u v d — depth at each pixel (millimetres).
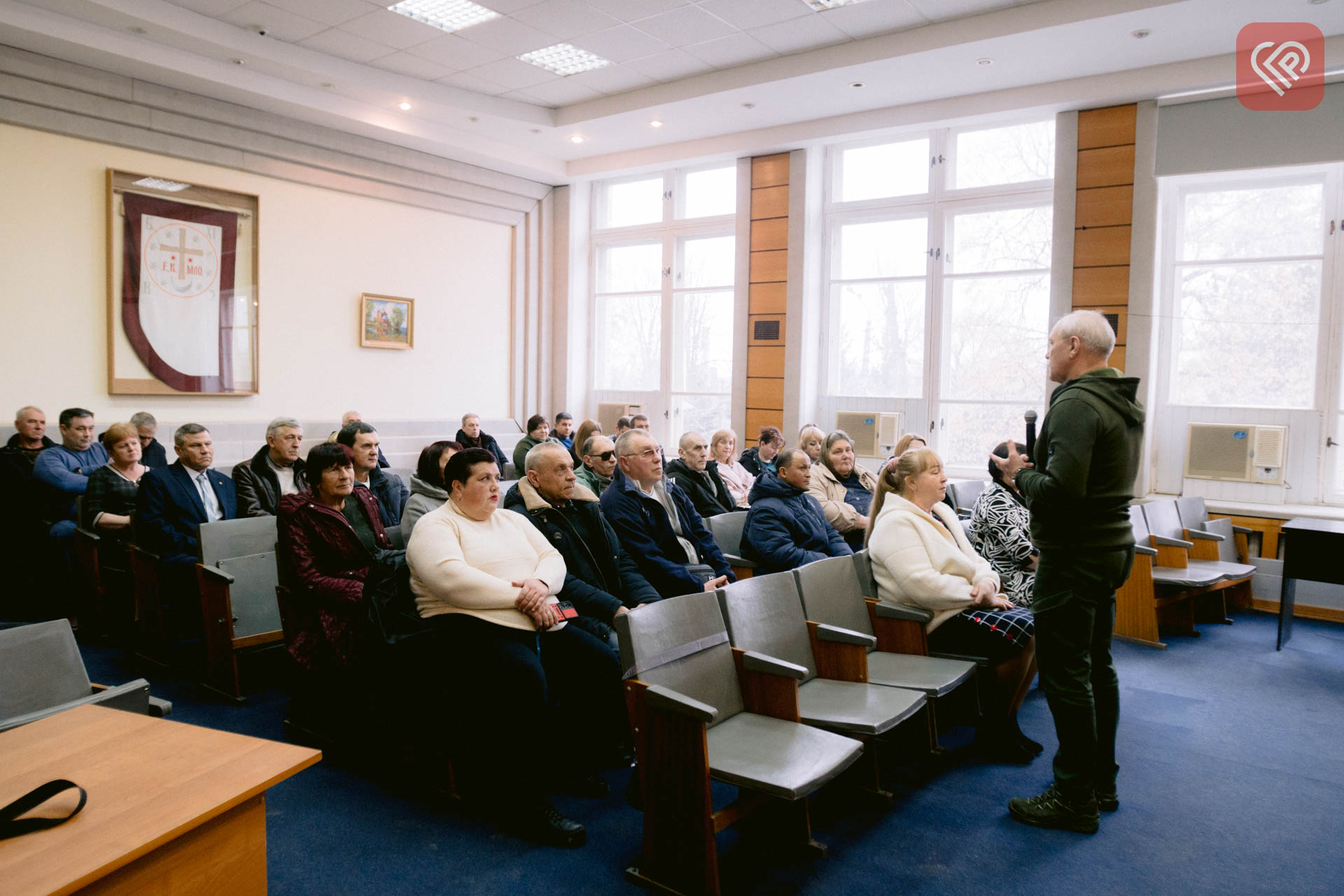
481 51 6094
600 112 7078
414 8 5527
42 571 4684
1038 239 6430
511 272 8586
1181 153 5613
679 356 8359
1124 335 5840
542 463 2945
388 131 6980
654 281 8562
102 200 5754
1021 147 6461
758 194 7480
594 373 9008
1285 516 5168
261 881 1439
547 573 2617
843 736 2189
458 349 8133
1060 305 6070
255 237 6582
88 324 5711
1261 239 5625
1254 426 5469
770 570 3541
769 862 2219
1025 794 2637
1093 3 4902
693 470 4367
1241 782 2770
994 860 2246
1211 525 5184
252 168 6480
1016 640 2822
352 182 7152
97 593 4133
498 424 8461
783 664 2232
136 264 5910
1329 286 5371
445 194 7828
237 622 3320
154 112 5863
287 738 2959
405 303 7629
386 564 2619
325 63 6121
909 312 7035
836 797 2605
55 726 1605
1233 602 5238
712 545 3605
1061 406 2297
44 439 5086
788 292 7289
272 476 4086
